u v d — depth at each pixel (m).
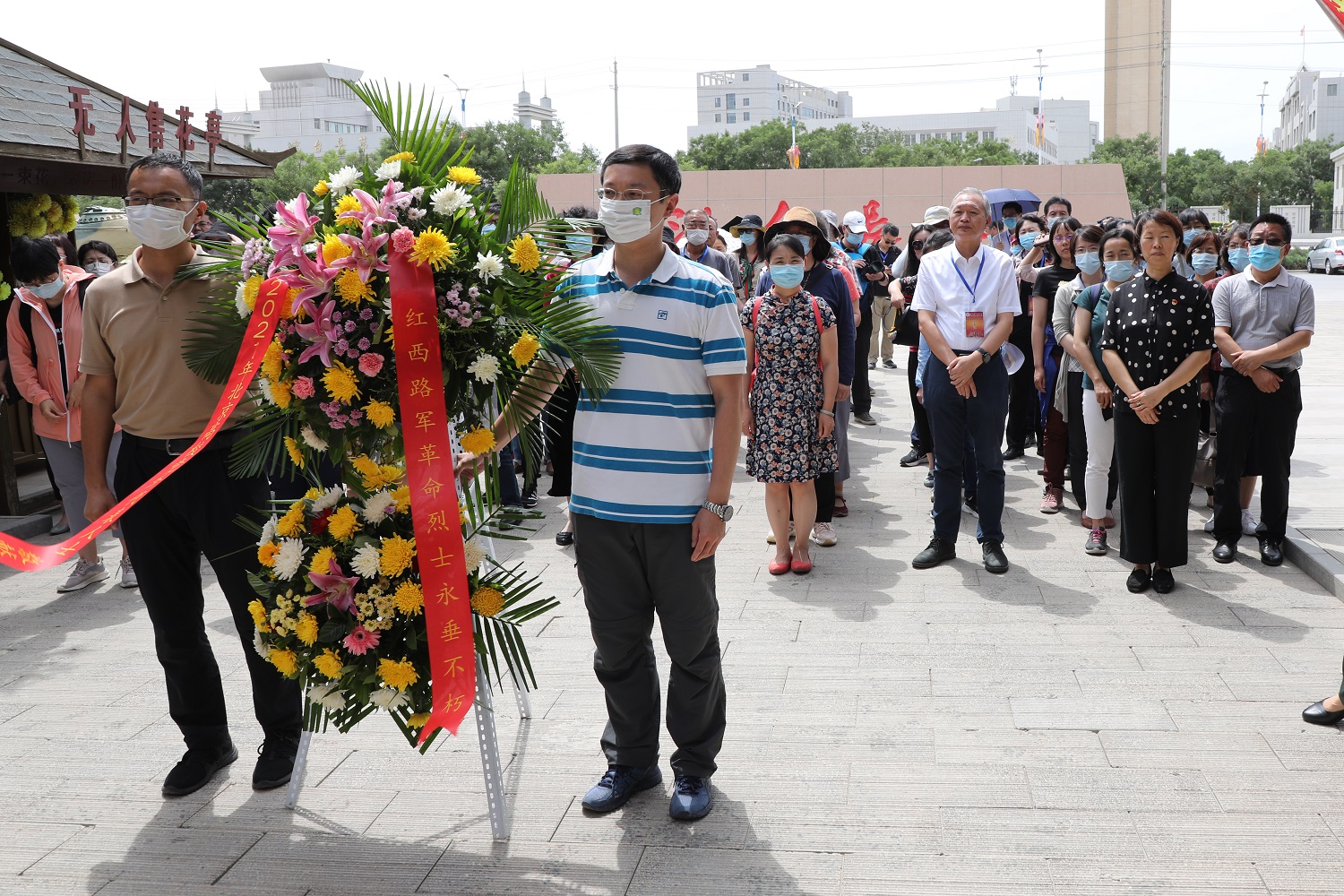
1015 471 7.84
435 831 3.16
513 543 6.20
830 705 3.93
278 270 2.75
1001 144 67.06
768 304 5.27
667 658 4.43
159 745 3.78
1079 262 5.97
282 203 2.76
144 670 4.48
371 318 2.75
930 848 3.00
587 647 4.57
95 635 4.91
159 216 3.08
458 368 2.86
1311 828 3.05
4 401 6.73
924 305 5.44
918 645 4.50
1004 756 3.51
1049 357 6.86
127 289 3.28
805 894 2.80
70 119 6.82
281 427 3.03
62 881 2.95
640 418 3.02
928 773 3.41
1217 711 3.81
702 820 3.17
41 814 3.30
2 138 5.98
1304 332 5.20
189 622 3.43
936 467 5.59
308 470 3.21
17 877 2.97
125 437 3.36
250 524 3.19
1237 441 5.44
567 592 5.31
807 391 5.27
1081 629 4.63
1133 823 3.09
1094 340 5.56
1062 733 3.67
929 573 5.51
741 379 3.05
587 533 3.13
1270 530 5.47
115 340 3.27
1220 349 5.36
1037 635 4.58
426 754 3.64
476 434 2.88
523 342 2.80
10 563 2.68
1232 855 2.92
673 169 2.97
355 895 2.86
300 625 2.88
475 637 3.03
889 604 5.03
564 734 3.76
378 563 2.84
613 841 3.08
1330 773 3.35
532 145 55.50
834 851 2.99
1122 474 4.99
